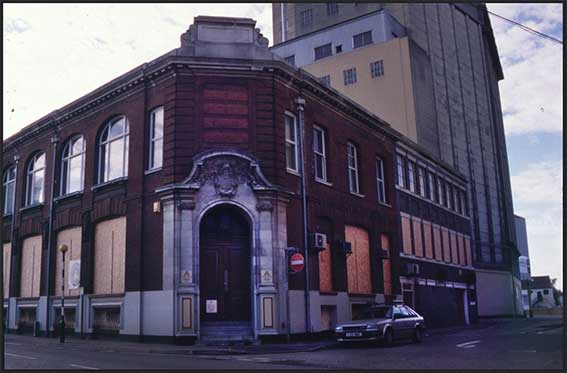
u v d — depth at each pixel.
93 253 24.06
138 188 21.83
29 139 29.81
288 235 21.39
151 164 21.91
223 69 21.28
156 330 19.78
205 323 19.72
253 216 20.30
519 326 34.81
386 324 19.19
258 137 21.12
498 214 67.88
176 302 19.25
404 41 49.44
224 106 21.06
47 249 26.91
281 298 20.23
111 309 22.41
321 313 22.83
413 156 34.91
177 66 20.95
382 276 28.05
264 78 21.73
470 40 71.12
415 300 31.80
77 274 24.64
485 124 69.75
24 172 29.98
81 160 25.86
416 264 32.00
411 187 34.12
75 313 24.31
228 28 21.73
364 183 27.89
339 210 25.19
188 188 19.83
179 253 19.61
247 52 21.58
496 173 69.38
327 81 52.88
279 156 21.38
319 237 22.42
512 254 68.62
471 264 43.09
